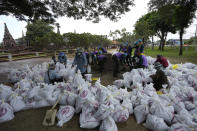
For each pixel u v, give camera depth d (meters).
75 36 26.80
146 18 25.31
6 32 31.61
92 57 7.82
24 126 2.12
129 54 6.10
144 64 5.04
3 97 2.77
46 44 23.94
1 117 2.21
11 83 4.55
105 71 6.20
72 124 2.17
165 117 2.07
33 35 32.94
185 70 4.79
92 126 2.02
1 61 11.29
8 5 4.81
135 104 2.56
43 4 5.48
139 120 2.21
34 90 2.86
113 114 2.18
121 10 6.09
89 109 2.16
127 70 6.25
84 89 2.53
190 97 2.70
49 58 14.41
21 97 2.75
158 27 21.23
